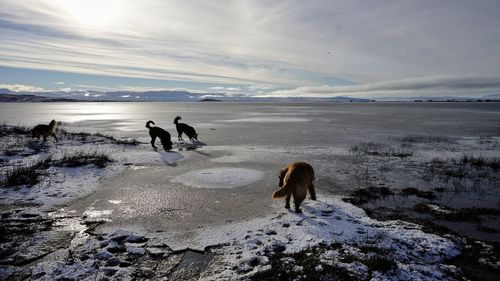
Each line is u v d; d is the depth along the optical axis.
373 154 13.95
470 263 4.88
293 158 12.88
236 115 48.72
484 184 9.33
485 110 71.12
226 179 9.46
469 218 6.68
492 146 16.62
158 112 61.50
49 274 4.43
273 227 6.05
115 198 7.67
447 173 10.54
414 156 13.57
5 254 4.98
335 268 4.51
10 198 7.50
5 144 14.59
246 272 4.56
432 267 4.65
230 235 5.70
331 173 10.46
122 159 12.16
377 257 4.78
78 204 7.22
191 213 6.76
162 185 8.80
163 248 5.25
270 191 8.35
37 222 6.21
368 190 8.48
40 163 10.63
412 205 7.48
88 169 10.34
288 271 4.48
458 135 21.52
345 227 6.04
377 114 53.03
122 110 74.00
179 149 15.01
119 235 5.62
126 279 4.41
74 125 29.69
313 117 43.31
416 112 61.34
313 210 6.98
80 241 5.45
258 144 16.78
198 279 4.42
